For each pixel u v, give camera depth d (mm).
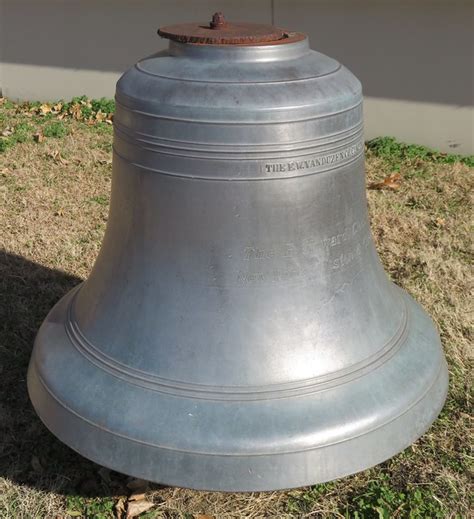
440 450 2980
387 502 2742
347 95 2227
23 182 5484
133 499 2777
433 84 5809
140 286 2355
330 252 2328
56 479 2875
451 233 4742
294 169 2158
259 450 2125
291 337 2283
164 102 2119
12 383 3357
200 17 6336
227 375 2244
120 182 2377
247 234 2207
